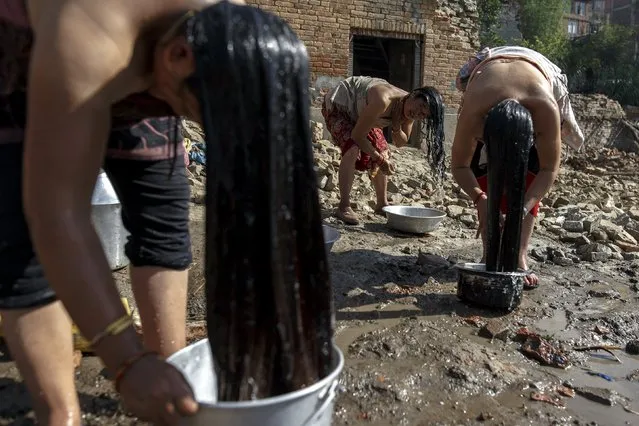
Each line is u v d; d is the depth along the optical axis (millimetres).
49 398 1730
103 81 1384
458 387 2574
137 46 1467
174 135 2041
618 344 3166
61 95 1332
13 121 1618
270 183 1416
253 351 1516
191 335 2832
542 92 3363
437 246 4867
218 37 1357
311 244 1556
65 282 1334
